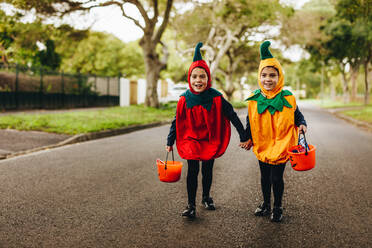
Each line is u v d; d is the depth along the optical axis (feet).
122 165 20.25
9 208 12.66
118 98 75.46
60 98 60.08
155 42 64.85
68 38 64.69
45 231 10.64
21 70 52.60
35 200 13.62
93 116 44.96
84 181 16.56
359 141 32.63
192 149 11.58
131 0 57.31
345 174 18.45
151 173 18.29
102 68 128.98
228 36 82.43
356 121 55.36
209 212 12.37
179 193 14.70
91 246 9.64
